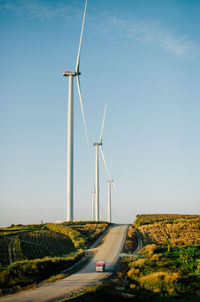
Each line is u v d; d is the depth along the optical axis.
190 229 95.19
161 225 108.56
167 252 63.75
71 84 106.94
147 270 47.16
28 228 119.56
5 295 33.09
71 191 107.25
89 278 42.81
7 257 59.44
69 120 106.75
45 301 29.45
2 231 109.06
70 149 106.62
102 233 102.44
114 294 32.88
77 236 90.88
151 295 34.19
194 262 48.38
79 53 103.75
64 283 39.34
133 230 106.06
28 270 43.09
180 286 37.38
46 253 67.69
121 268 51.94
